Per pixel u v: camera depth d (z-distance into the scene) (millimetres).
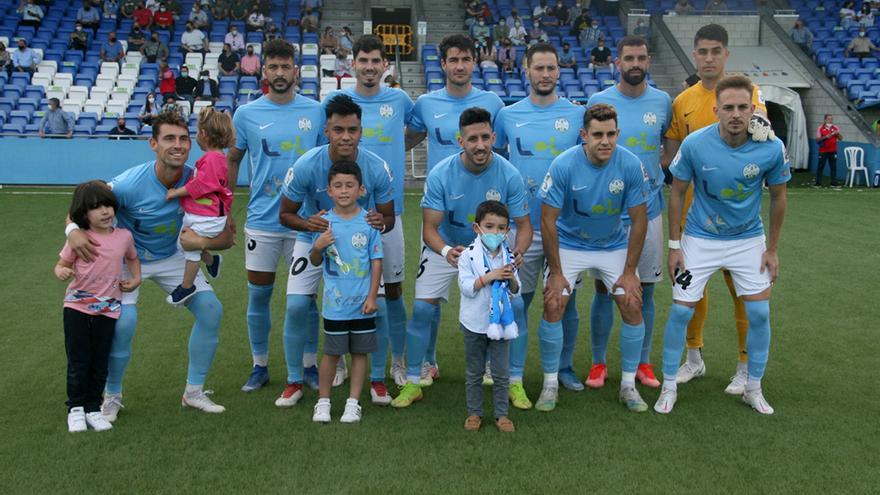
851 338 5258
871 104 16422
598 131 3736
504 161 4000
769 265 3951
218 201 3752
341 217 3842
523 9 20484
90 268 3635
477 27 18688
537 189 4410
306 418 3879
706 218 3979
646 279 4465
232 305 6199
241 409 4012
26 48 15969
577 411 4004
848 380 4418
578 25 19031
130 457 3375
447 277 4145
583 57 18453
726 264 3971
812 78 17453
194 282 3902
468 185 3984
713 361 4895
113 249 3672
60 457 3369
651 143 4449
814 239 9148
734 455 3396
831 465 3291
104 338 3705
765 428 3715
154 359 4836
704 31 4301
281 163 4348
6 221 9906
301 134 4375
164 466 3285
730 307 6184
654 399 4219
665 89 18688
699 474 3205
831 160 14922
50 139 13391
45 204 11328
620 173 3916
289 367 4082
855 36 19250
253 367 4695
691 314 3996
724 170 3805
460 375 4668
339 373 4504
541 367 4809
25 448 3461
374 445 3521
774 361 4777
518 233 4027
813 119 17406
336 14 20031
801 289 6691
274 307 6145
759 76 17656
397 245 4398
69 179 13492
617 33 19734
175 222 3852
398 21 20875
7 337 5242
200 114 3840
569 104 4453
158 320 5727
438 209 4031
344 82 16547
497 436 3633
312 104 4473
